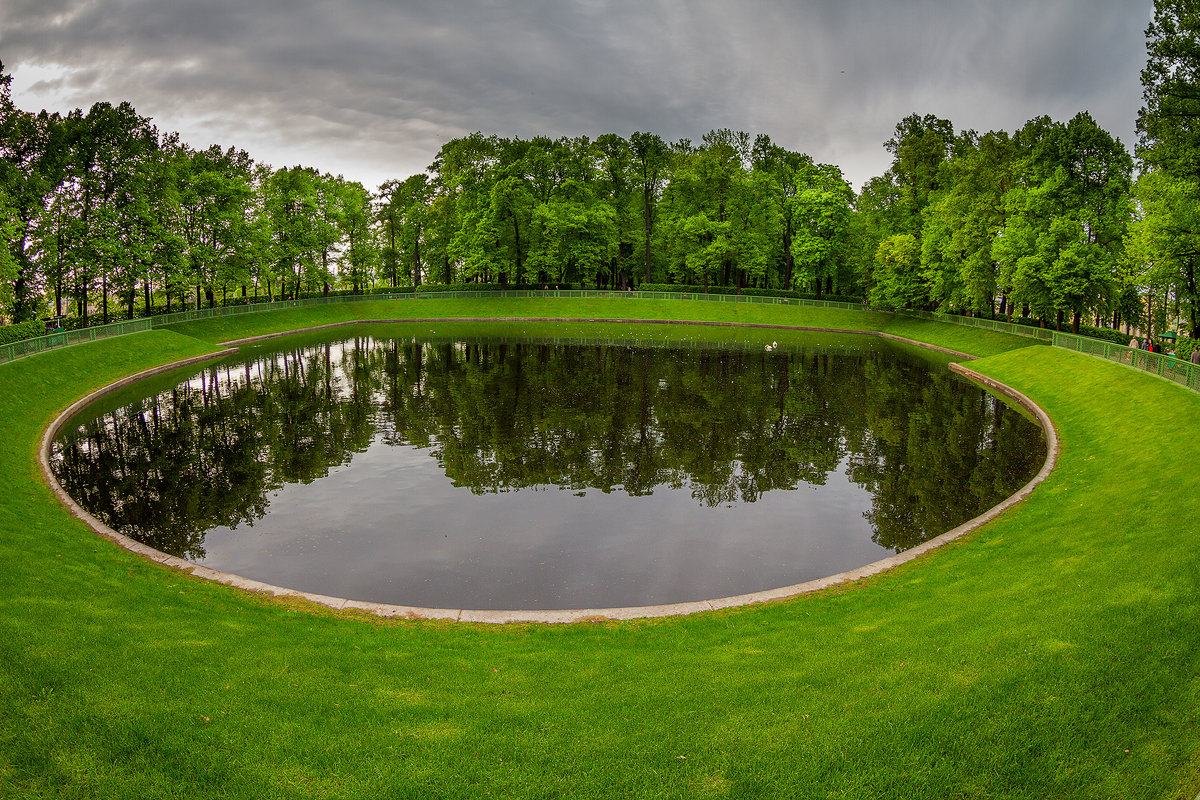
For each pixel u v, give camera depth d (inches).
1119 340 1839.3
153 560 650.2
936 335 2504.9
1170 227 1272.1
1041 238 1796.3
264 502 874.1
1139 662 389.4
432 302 3213.6
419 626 535.8
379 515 835.4
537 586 658.2
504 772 328.8
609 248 3484.3
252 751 340.2
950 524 812.6
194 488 921.5
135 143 1977.1
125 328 1857.8
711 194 3238.2
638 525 812.0
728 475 994.1
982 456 1076.5
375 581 664.4
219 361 1963.6
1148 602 455.8
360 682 425.4
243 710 378.3
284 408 1384.1
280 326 2647.6
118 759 327.3
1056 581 542.6
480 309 3211.1
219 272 2450.8
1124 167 1788.9
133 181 1996.8
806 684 413.1
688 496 910.4
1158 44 1218.0
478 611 566.3
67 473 976.9
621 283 3831.2
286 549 735.7
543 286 3476.9
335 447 1117.7
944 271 2429.9
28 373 1328.7
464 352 2175.2
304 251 2950.3
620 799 310.8
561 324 3029.0
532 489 932.6
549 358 2059.5
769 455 1088.8
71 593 522.3
